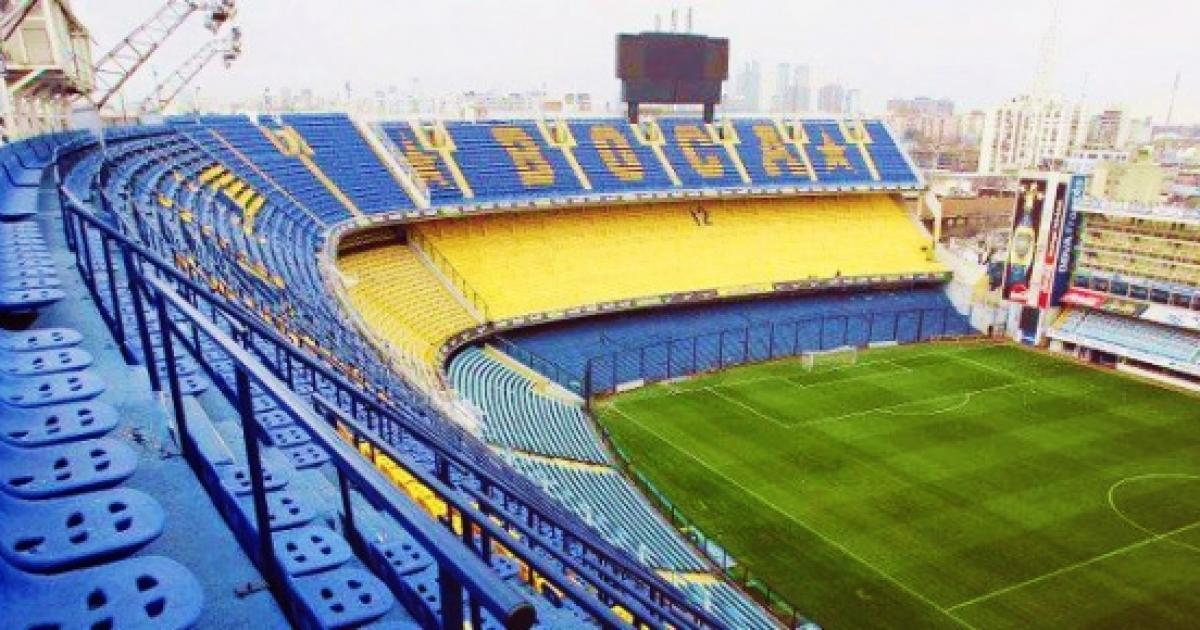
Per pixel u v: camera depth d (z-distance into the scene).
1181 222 61.53
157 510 5.19
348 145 65.44
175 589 4.43
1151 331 63.78
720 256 73.62
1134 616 32.06
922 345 68.19
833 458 45.72
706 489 41.84
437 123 72.06
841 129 87.81
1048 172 67.44
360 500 10.65
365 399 8.41
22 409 6.67
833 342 67.50
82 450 6.00
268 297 28.67
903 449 47.12
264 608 5.61
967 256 81.94
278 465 8.67
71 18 38.62
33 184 20.09
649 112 85.62
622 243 71.69
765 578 34.03
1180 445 48.56
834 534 37.62
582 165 73.62
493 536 4.40
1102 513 40.00
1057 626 31.34
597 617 3.60
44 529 4.89
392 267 60.34
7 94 29.42
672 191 73.50
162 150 44.31
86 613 4.21
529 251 67.69
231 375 11.72
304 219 52.81
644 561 32.28
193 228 30.97
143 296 10.75
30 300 9.20
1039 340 68.69
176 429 7.67
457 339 55.56
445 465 10.41
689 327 67.25
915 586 33.72
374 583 6.51
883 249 79.56
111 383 9.12
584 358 60.50
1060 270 67.50
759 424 50.50
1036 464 45.50
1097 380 60.16
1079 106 169.62
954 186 107.88
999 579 34.31
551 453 42.72
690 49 77.38
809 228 79.94
